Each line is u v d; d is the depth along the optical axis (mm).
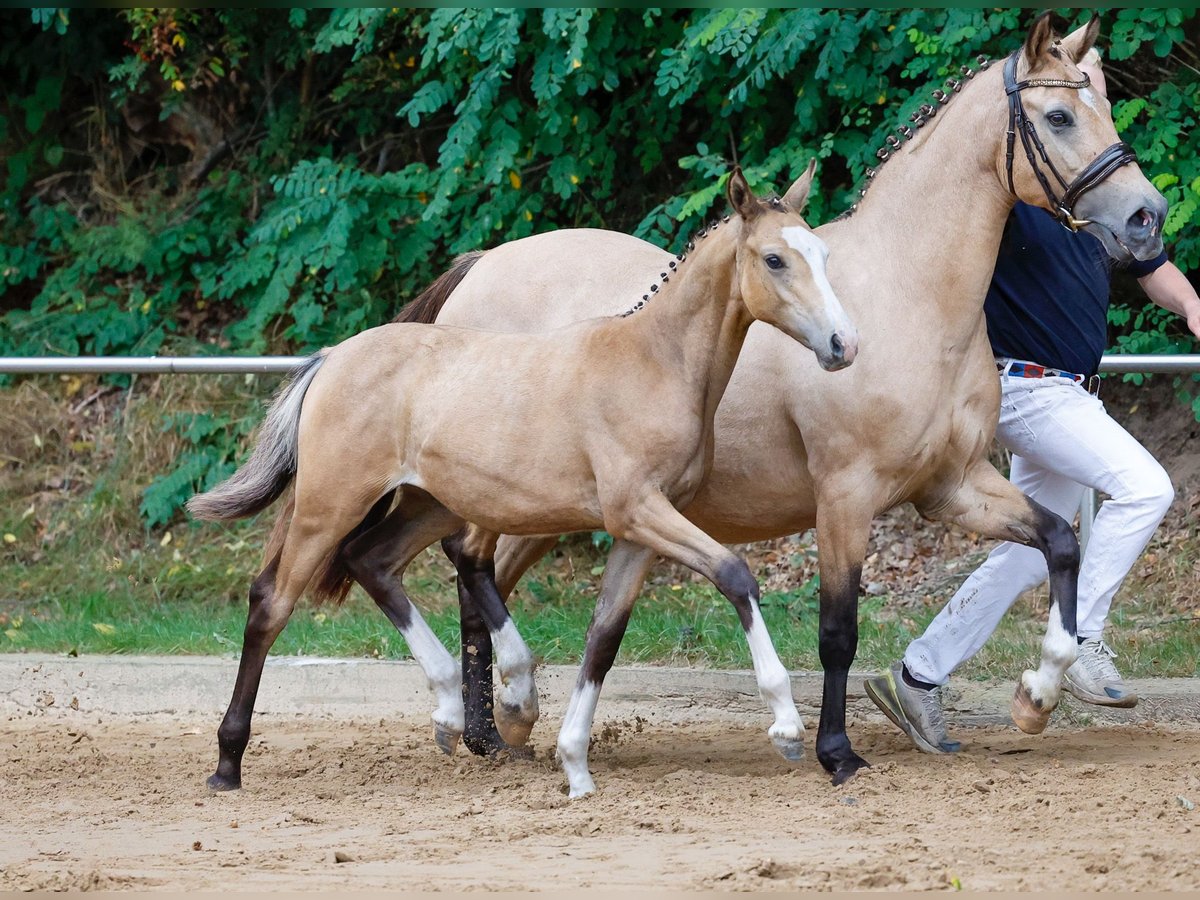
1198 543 14492
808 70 15688
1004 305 9414
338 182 17391
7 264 19984
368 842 7465
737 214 8172
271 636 9375
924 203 8852
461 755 10242
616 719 11711
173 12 19234
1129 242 8375
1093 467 9234
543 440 8562
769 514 9469
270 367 12906
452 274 11438
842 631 8805
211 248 19562
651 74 17203
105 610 15422
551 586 15383
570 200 18203
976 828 7285
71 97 21266
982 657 11750
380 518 10125
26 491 17812
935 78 14844
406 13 17906
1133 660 11844
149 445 17719
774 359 9055
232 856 7188
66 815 8445
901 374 8617
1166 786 8109
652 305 8492
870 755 9750
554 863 6836
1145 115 15477
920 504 9203
